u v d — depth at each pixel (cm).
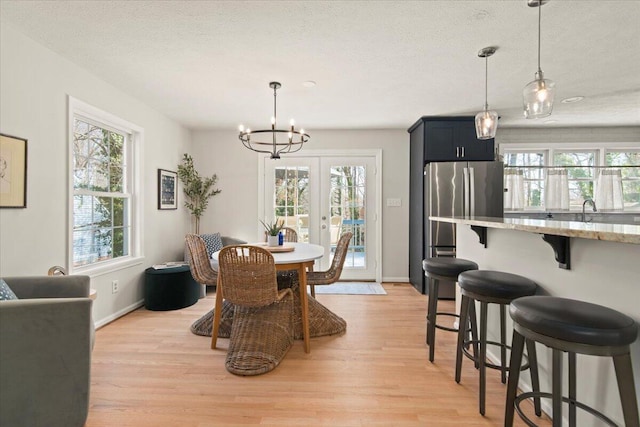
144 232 354
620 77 280
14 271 209
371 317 320
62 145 245
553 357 118
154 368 216
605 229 118
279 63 252
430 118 400
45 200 231
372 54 237
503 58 243
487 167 382
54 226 239
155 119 376
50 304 134
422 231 408
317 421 164
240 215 479
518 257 194
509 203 391
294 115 397
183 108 369
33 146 221
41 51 226
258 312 244
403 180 468
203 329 274
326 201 476
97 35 212
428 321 246
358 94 322
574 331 104
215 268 278
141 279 348
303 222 479
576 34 208
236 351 222
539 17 187
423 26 199
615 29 202
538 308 117
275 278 225
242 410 172
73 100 254
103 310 293
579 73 271
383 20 193
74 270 265
